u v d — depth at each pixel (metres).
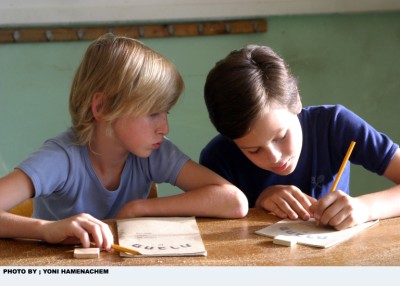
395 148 1.44
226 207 1.22
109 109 1.29
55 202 1.37
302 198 1.27
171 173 1.38
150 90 1.26
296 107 1.25
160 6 2.04
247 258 0.98
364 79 2.15
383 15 2.12
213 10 2.05
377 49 2.14
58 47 2.04
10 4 1.99
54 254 1.01
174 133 2.12
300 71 2.13
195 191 1.26
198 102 2.10
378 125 2.17
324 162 1.50
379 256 0.99
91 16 2.03
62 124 2.07
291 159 1.26
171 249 1.01
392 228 1.13
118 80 1.27
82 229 1.04
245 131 1.19
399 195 1.23
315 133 1.50
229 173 1.51
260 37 2.10
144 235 1.08
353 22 2.12
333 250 1.02
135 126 1.28
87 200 1.36
